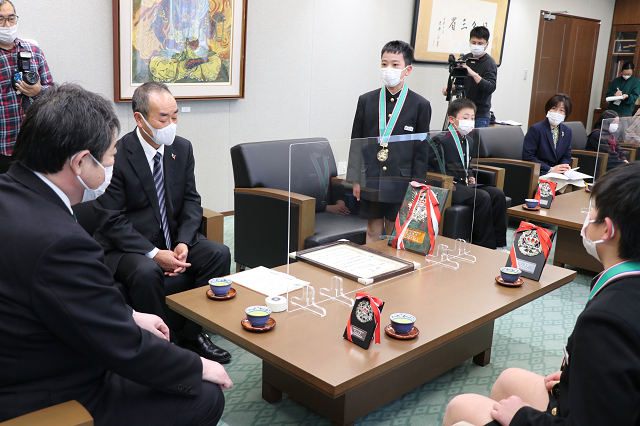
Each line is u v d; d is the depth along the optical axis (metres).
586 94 10.28
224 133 5.14
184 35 4.59
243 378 2.50
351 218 2.56
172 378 1.49
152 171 2.77
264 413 2.23
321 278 2.28
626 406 1.06
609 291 1.16
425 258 2.57
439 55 6.99
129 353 1.39
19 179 1.36
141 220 2.74
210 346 2.66
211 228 3.01
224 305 2.03
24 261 1.27
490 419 1.49
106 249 2.66
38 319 1.31
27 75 3.46
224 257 2.75
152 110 2.58
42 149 1.33
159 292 2.51
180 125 4.81
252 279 2.27
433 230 2.57
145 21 4.34
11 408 1.33
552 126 5.26
